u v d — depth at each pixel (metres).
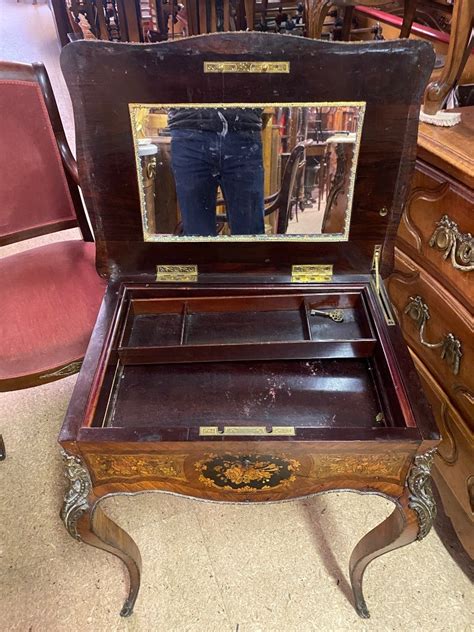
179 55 0.74
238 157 0.85
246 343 0.88
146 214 0.90
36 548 1.17
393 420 0.75
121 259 0.96
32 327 1.09
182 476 0.75
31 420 1.46
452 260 0.97
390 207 0.88
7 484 1.29
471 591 1.09
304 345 0.87
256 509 1.25
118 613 1.06
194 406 0.84
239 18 2.15
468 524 1.13
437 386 1.14
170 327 0.96
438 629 1.03
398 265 1.17
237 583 1.11
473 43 0.93
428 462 0.71
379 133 0.80
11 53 4.19
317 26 1.38
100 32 2.27
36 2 6.02
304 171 0.85
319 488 0.78
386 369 0.80
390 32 2.00
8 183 1.21
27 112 1.17
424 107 1.04
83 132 0.81
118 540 0.90
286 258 0.96
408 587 1.10
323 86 0.76
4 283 1.19
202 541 1.18
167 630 1.03
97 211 0.89
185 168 0.85
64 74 0.75
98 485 0.76
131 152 0.83
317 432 0.69
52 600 1.08
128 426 0.76
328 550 1.17
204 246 0.94
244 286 0.95
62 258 1.28
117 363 0.87
